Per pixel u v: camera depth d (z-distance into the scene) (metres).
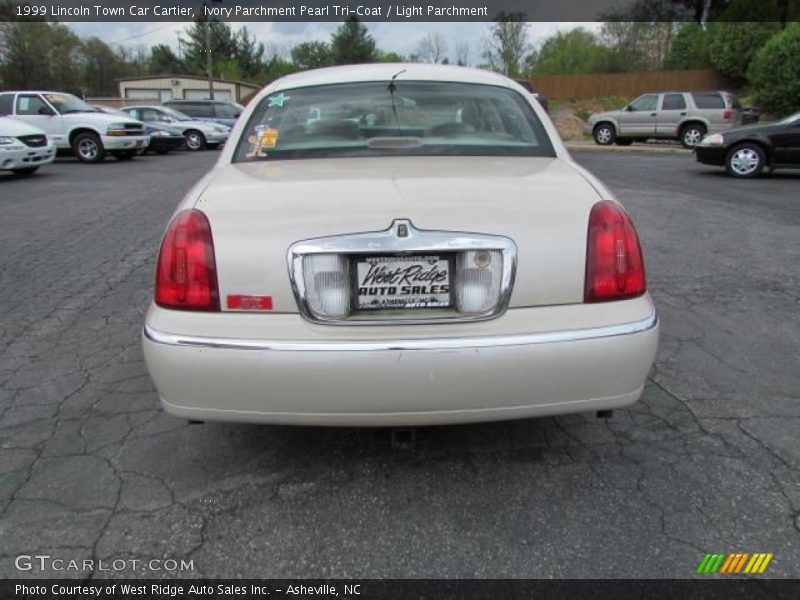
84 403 3.07
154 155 18.48
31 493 2.37
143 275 5.28
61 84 58.59
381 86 3.04
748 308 4.36
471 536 2.14
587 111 33.62
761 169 11.47
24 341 3.85
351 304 2.04
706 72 33.22
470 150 2.73
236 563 2.04
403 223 2.02
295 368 2.01
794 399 3.05
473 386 2.04
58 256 5.91
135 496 2.36
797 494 2.33
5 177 12.20
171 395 2.11
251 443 2.72
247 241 2.03
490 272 2.04
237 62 62.81
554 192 2.17
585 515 2.24
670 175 12.03
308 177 2.31
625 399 2.16
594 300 2.09
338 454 2.64
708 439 2.71
